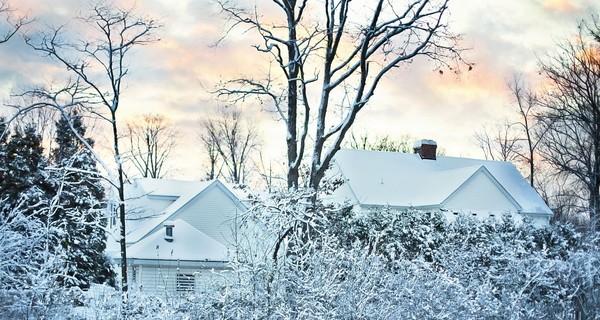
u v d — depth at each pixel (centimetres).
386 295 1257
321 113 2145
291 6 2150
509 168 4272
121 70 1906
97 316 1390
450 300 1316
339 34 2117
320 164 2109
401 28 2034
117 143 1872
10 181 2036
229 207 3594
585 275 1666
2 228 1559
